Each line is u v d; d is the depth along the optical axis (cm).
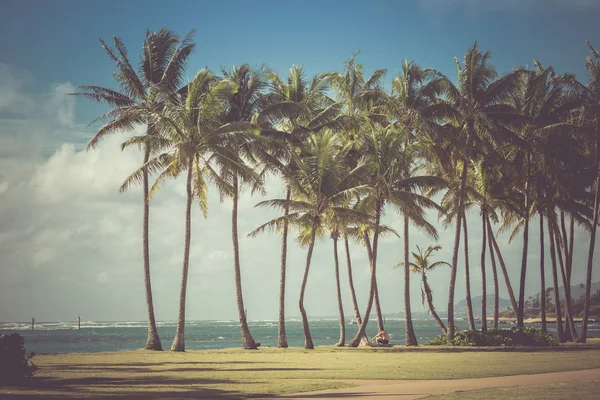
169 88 4303
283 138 4447
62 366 2606
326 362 2830
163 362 2880
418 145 4344
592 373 2119
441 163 4409
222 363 2792
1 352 1970
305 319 4212
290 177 4050
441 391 1602
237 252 4372
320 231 4219
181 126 3928
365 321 4425
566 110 4522
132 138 3997
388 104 4356
